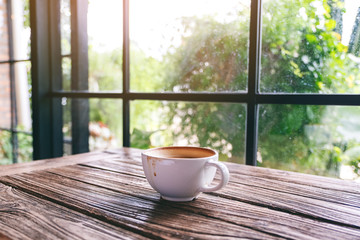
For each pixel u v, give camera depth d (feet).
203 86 6.33
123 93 5.49
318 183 2.18
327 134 5.00
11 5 8.45
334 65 4.60
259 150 4.82
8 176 2.33
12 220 1.47
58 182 2.16
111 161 2.90
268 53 4.95
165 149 1.94
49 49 6.58
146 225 1.41
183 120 6.86
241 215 1.54
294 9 4.81
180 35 6.70
